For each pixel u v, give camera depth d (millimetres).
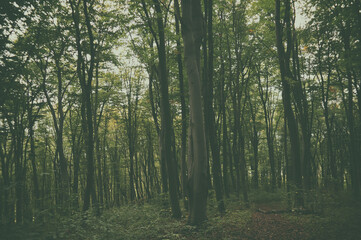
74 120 27062
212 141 14031
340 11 11547
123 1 13383
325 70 18250
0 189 7168
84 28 14906
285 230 9531
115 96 27547
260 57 21094
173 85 21688
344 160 25641
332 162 20516
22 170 16062
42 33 13016
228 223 10922
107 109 29297
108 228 9453
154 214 13375
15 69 10445
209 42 13984
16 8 9664
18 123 15430
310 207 12336
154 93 24406
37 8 11484
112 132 34562
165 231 9930
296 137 13508
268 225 10516
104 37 15664
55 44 16031
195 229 10312
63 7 13445
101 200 27656
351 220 9148
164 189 18422
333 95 22547
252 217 12406
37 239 5895
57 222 8086
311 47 17828
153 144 32500
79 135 24328
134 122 29594
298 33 16375
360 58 10531
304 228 9453
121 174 36406
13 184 7414
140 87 28484
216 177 13945
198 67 11711
